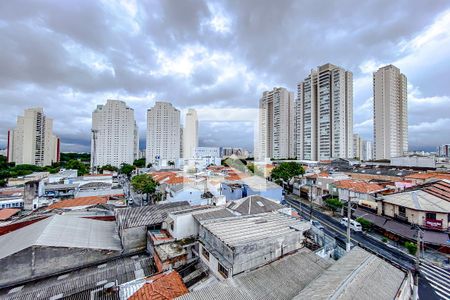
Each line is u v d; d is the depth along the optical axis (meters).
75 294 15.98
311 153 104.06
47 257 18.97
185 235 22.44
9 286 17.45
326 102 99.25
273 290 13.59
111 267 19.70
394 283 13.92
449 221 27.39
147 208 28.38
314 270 15.84
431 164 58.88
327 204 46.75
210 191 44.38
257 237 16.64
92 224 26.78
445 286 21.47
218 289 13.16
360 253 17.27
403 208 30.97
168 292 13.91
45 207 38.69
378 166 68.56
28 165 93.06
